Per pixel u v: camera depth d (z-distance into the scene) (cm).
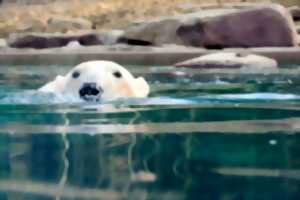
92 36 3491
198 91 1297
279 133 690
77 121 816
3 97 1134
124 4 4700
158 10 4328
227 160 550
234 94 1206
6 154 592
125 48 3033
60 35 3503
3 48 3419
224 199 425
